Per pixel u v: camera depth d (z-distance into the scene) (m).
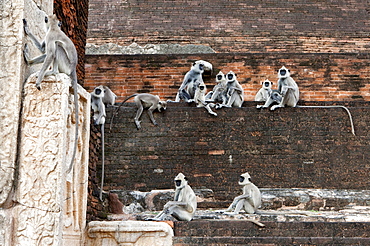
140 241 10.24
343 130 15.31
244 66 19.98
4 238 8.05
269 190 14.40
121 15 22.59
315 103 17.45
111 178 14.88
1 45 8.49
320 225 11.02
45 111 8.37
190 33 22.11
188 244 10.37
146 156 15.07
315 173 14.95
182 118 15.39
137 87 19.73
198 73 18.84
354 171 14.98
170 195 14.23
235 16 22.61
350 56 19.95
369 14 22.86
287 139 15.23
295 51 21.94
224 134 15.27
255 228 10.96
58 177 8.22
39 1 9.30
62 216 8.27
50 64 8.70
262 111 15.45
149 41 21.97
